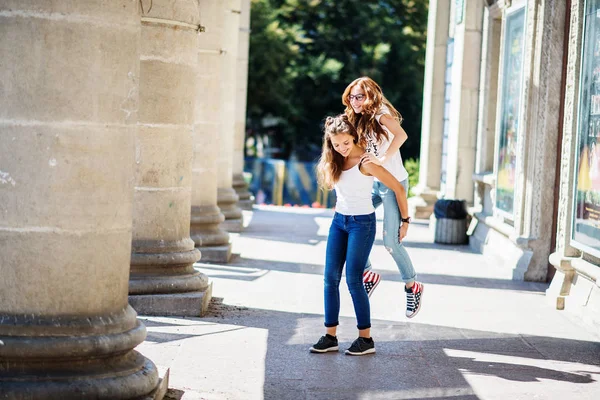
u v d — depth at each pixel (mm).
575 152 10352
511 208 13570
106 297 5512
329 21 41188
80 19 5211
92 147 5305
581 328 9531
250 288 11258
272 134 41844
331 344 7992
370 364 7648
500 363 7895
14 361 5289
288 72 39719
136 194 9688
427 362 7824
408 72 40875
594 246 9555
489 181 15539
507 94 14023
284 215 21531
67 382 5305
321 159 7754
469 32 17719
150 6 9430
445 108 20609
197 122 13352
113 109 5371
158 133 9695
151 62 9578
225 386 6816
